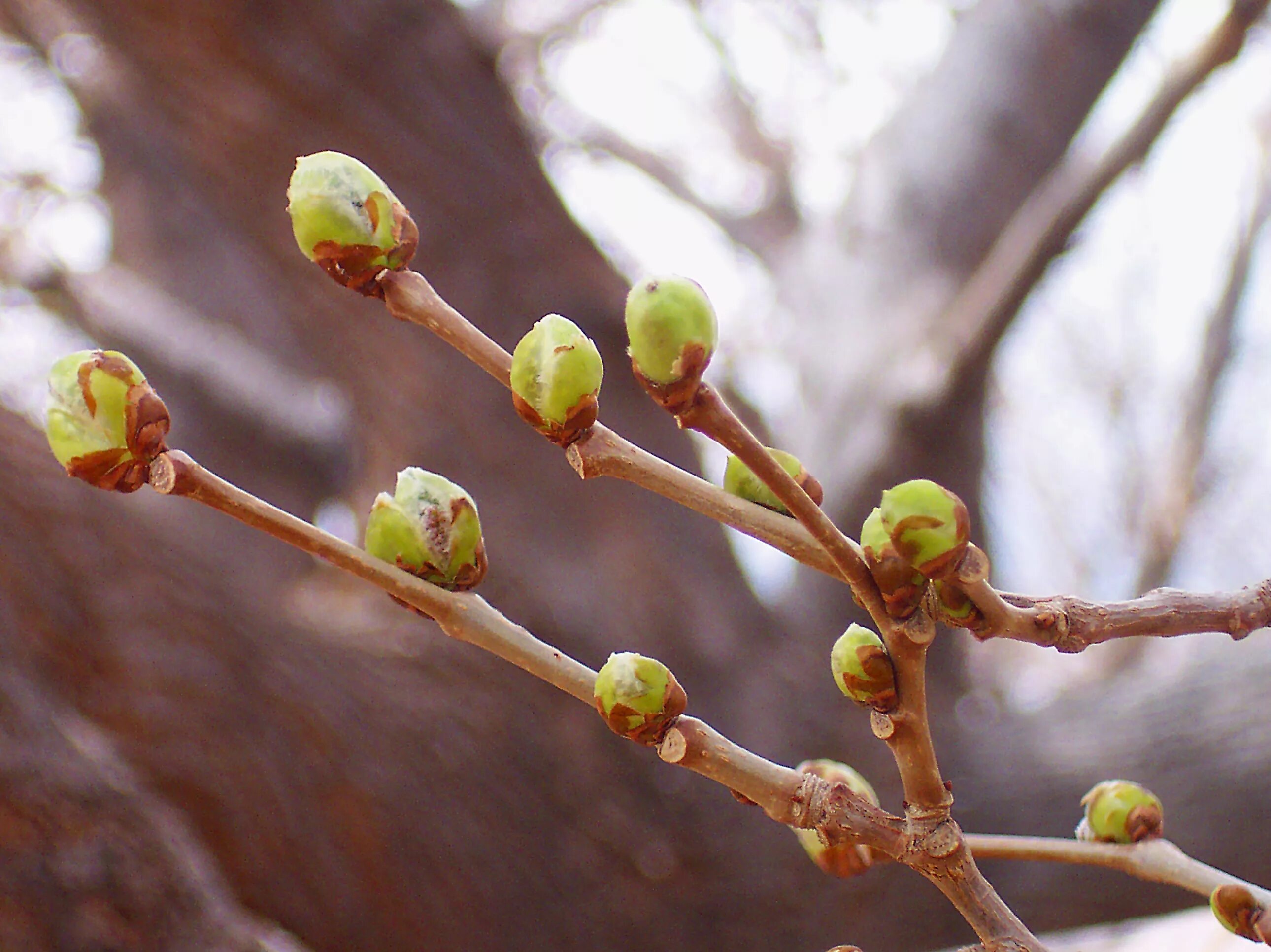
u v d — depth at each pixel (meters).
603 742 0.96
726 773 0.34
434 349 1.01
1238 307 2.33
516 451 1.03
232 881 0.83
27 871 0.61
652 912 0.95
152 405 0.33
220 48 0.88
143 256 2.04
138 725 0.78
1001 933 0.34
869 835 0.34
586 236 1.08
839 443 1.32
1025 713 1.16
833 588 1.29
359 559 0.34
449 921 0.89
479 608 0.34
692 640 1.05
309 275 0.99
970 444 1.30
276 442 1.94
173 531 0.86
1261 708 1.05
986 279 1.17
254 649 0.84
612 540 1.04
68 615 0.76
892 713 0.34
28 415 0.85
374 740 0.87
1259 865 1.01
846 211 1.58
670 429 1.10
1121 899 1.05
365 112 0.94
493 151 1.00
